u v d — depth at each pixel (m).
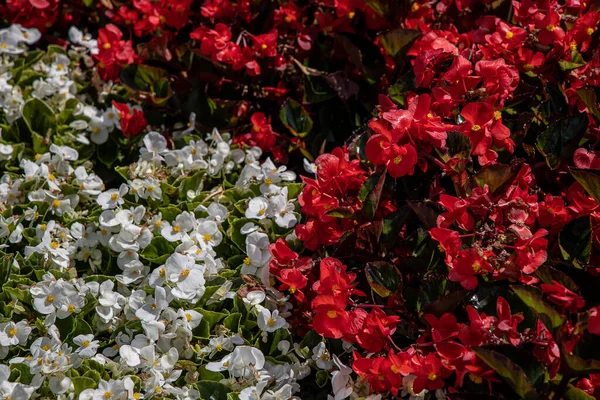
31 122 1.31
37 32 1.40
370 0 1.25
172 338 1.14
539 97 1.20
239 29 1.30
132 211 1.19
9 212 1.22
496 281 1.10
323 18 1.30
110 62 1.33
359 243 1.14
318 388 1.15
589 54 1.22
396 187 1.17
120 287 1.17
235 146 1.29
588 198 1.12
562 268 1.11
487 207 1.09
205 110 1.32
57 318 1.15
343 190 1.16
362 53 1.28
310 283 1.15
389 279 1.11
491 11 1.27
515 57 1.20
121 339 1.14
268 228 1.20
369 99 1.28
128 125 1.30
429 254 1.12
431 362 1.06
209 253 1.17
